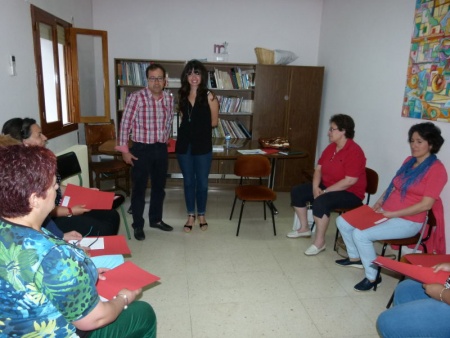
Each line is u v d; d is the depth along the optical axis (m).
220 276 2.45
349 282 2.42
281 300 2.19
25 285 0.78
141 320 1.23
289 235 3.14
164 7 4.48
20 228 0.80
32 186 0.80
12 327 0.81
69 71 3.57
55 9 3.23
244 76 4.45
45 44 3.09
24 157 0.81
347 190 2.76
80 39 4.02
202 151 2.96
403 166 2.36
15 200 0.79
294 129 4.49
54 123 3.15
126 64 4.26
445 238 2.41
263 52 4.31
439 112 2.46
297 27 4.68
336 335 1.88
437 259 1.83
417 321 1.39
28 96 2.63
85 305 0.85
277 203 4.14
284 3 4.59
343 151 2.73
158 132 2.82
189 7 4.51
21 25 2.51
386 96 3.15
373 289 2.33
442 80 2.43
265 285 2.35
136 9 4.46
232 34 4.63
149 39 4.56
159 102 2.77
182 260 2.66
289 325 1.95
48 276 0.78
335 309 2.11
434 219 2.21
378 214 2.38
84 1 4.11
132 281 1.25
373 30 3.36
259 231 3.28
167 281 2.36
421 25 2.63
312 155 4.58
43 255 0.79
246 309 2.08
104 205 2.12
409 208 2.16
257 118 4.42
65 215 2.00
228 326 1.93
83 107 4.15
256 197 3.07
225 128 4.52
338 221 2.53
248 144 4.07
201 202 3.20
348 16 3.88
